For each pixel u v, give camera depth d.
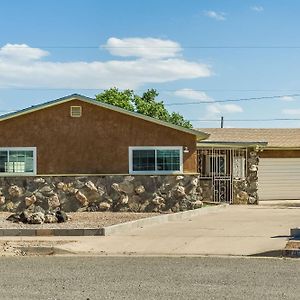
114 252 15.33
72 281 11.33
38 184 25.75
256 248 15.40
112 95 49.31
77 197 25.69
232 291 10.30
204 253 15.04
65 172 26.05
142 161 26.28
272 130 40.03
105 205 25.67
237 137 38.16
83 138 26.25
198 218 22.81
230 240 16.62
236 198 31.30
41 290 10.45
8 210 25.62
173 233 18.20
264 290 10.38
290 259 14.17
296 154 35.69
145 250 15.52
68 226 19.12
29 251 15.48
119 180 25.92
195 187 26.17
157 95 52.22
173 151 26.39
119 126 26.34
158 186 26.05
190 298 9.73
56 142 26.16
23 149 26.06
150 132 26.39
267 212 25.34
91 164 26.19
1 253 15.07
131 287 10.70
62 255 15.02
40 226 19.22
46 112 26.22
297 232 16.98
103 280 11.41
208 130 40.03
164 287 10.69
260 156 35.41
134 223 19.83
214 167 31.45
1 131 26.08
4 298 9.77
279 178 35.47
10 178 25.75
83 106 26.28
